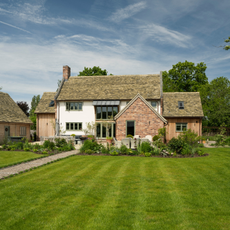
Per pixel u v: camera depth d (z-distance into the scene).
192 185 9.74
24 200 8.14
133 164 14.12
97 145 20.05
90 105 32.31
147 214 6.98
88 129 31.91
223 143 26.12
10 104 34.94
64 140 23.22
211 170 12.25
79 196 8.54
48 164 14.49
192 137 20.34
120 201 8.03
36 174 11.80
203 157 16.52
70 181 10.47
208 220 6.57
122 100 31.34
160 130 23.16
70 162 15.00
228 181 10.24
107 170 12.59
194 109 31.34
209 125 48.19
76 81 36.00
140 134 24.36
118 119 24.78
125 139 20.84
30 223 6.44
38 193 8.84
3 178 10.99
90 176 11.36
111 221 6.54
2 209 7.38
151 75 34.59
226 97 48.50
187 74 53.16
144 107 24.34
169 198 8.26
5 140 26.02
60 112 33.06
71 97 32.62
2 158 16.86
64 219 6.67
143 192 8.93
